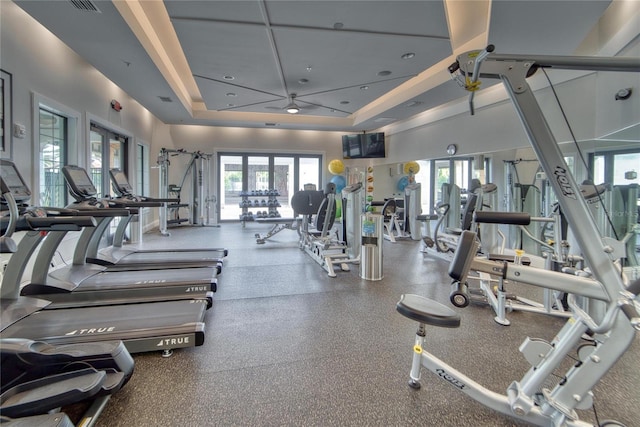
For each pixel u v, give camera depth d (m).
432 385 1.83
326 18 3.27
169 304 2.53
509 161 5.35
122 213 2.88
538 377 1.43
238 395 1.73
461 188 6.41
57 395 1.35
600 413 1.64
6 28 3.01
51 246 2.80
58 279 2.95
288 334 2.46
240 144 9.45
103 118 5.12
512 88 1.36
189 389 1.77
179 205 8.12
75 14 3.04
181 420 1.54
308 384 1.83
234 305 3.06
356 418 1.56
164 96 5.89
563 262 2.74
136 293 2.84
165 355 2.10
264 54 4.15
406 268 4.56
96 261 3.80
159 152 8.70
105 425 1.50
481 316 2.86
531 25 3.03
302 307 3.02
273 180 9.89
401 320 2.74
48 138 3.90
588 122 3.98
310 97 6.24
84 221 2.17
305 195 5.13
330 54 4.16
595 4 2.71
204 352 2.18
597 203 3.17
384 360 2.09
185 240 6.62
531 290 3.59
